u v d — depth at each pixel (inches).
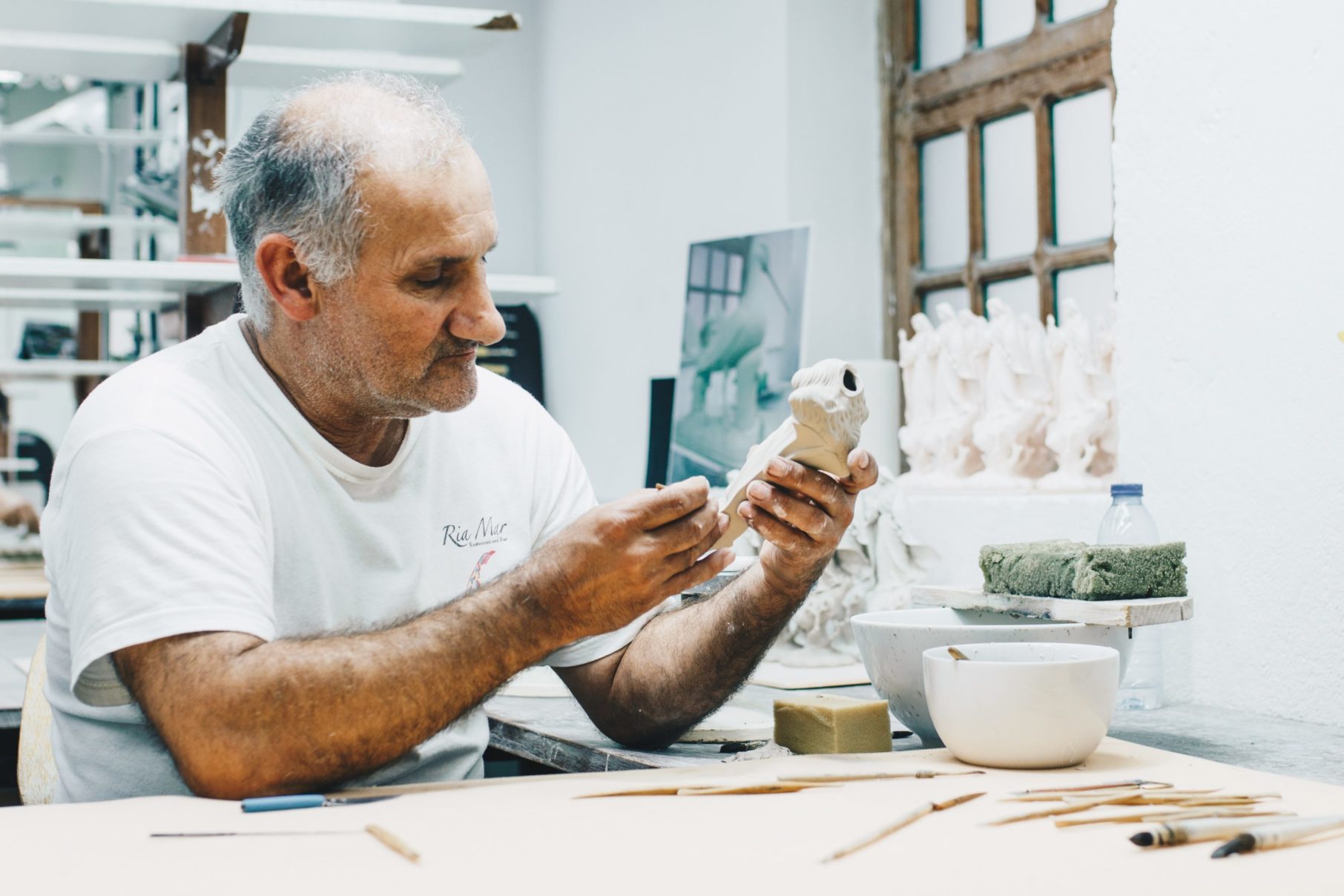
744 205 110.3
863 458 40.4
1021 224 96.3
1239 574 54.2
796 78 105.0
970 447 77.6
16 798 66.3
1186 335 56.6
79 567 38.3
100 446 39.6
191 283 90.7
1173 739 47.6
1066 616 45.3
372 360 41.5
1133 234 59.4
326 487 44.6
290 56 92.8
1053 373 72.4
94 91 164.4
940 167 103.4
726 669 45.2
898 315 106.7
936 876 27.0
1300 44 51.1
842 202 107.0
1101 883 26.4
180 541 37.6
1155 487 58.5
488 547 49.6
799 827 31.2
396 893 26.4
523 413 52.7
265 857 29.2
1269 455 52.7
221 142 92.5
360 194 39.3
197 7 81.2
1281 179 52.0
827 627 68.9
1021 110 95.6
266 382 43.9
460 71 96.8
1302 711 51.6
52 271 85.7
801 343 95.2
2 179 169.6
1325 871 27.1
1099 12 88.1
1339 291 49.6
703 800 34.5
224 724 35.1
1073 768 38.2
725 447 100.9
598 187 132.3
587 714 49.1
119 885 27.2
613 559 37.3
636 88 125.8
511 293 96.0
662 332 121.7
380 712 35.8
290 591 44.1
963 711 38.1
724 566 40.6
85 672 37.8
